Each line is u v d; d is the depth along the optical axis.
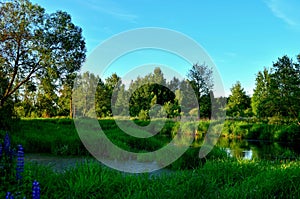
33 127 18.20
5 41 26.69
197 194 4.87
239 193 4.98
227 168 6.78
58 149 11.13
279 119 28.84
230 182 6.11
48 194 4.79
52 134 14.77
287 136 24.52
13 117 18.14
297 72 29.16
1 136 11.91
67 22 29.89
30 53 27.98
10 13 26.89
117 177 5.56
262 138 25.89
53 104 36.62
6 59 26.97
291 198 4.99
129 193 4.81
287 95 28.52
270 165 7.64
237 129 27.09
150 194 4.83
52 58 29.03
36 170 5.52
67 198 4.75
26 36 27.16
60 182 5.21
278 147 18.94
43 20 28.77
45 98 34.06
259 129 26.53
